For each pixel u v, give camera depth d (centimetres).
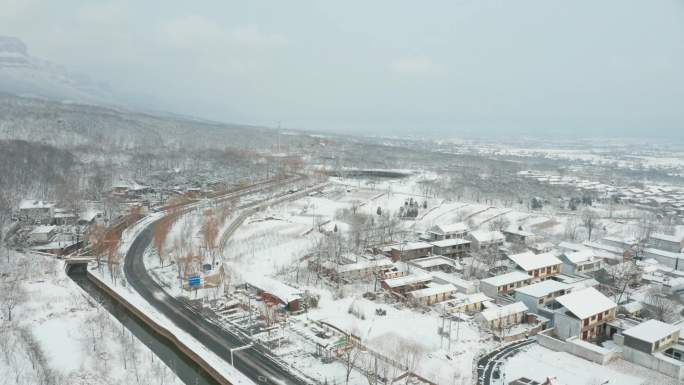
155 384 8075
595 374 8344
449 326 10025
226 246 16050
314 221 19575
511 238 17762
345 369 8500
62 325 10038
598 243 17350
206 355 8912
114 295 12150
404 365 8519
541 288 11531
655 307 11294
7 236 15525
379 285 12825
